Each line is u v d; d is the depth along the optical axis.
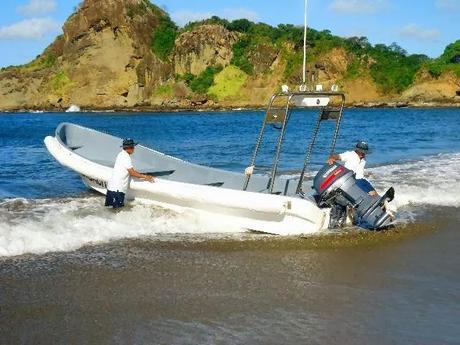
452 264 7.64
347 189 9.16
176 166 12.44
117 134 43.53
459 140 31.16
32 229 8.75
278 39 134.88
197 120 77.38
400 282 6.91
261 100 132.25
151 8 145.38
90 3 137.38
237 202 9.09
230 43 138.38
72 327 5.55
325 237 8.84
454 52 123.69
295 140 31.91
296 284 6.80
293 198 8.92
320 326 5.61
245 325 5.62
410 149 25.22
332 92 9.28
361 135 36.34
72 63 138.38
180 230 9.20
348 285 6.79
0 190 13.14
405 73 125.25
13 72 141.88
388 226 9.53
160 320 5.73
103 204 10.95
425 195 12.34
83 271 7.14
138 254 7.90
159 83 139.00
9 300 6.18
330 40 130.62
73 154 11.89
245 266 7.48
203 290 6.56
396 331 5.50
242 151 24.59
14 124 66.75
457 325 5.65
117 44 137.50
